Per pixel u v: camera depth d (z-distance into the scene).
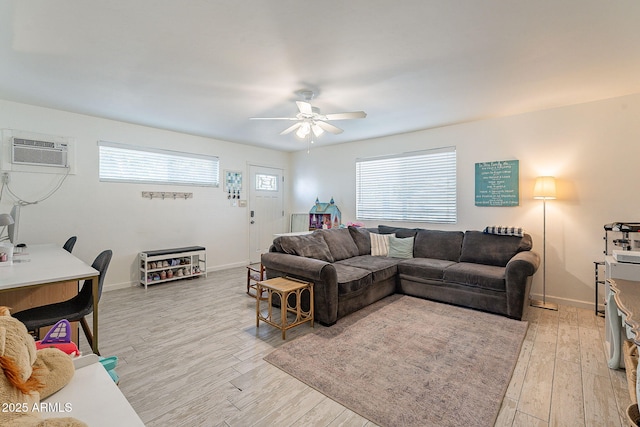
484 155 4.13
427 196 4.70
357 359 2.33
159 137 4.68
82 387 0.88
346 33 2.08
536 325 3.00
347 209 5.73
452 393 1.92
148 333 2.82
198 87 3.01
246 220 5.93
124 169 4.32
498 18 1.91
